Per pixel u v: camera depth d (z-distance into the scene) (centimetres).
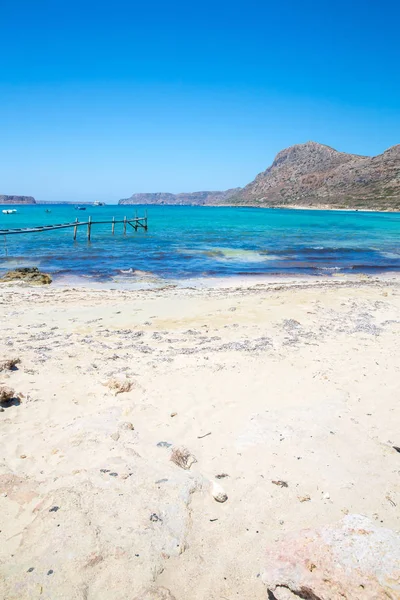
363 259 2447
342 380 690
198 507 397
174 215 8612
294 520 381
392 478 442
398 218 7362
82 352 795
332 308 1205
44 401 588
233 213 10106
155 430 528
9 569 318
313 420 559
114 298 1312
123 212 10512
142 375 692
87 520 366
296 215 8694
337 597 263
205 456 479
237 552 346
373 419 567
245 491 421
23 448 475
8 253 2397
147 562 330
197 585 315
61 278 1728
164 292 1438
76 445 482
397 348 855
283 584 288
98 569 321
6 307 1143
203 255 2433
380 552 278
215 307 1195
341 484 431
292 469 457
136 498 398
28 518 370
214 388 652
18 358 718
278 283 1681
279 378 694
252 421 555
